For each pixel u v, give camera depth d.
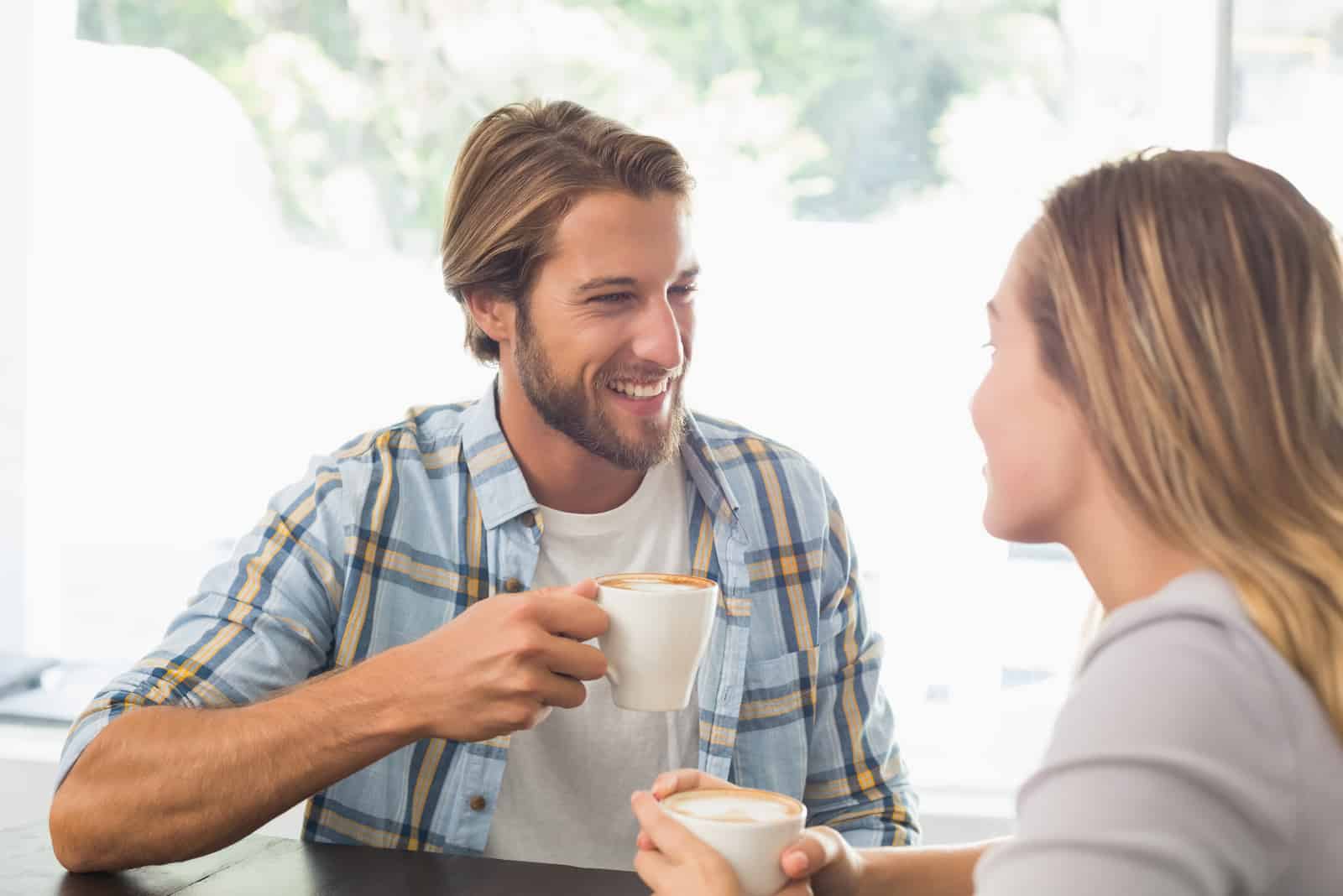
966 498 2.52
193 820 1.15
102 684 2.74
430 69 2.94
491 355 1.57
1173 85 2.51
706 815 0.89
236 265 2.78
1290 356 0.78
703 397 2.60
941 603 2.51
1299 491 0.77
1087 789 0.68
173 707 1.23
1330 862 0.69
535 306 1.41
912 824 1.52
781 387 2.59
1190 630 0.73
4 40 2.70
